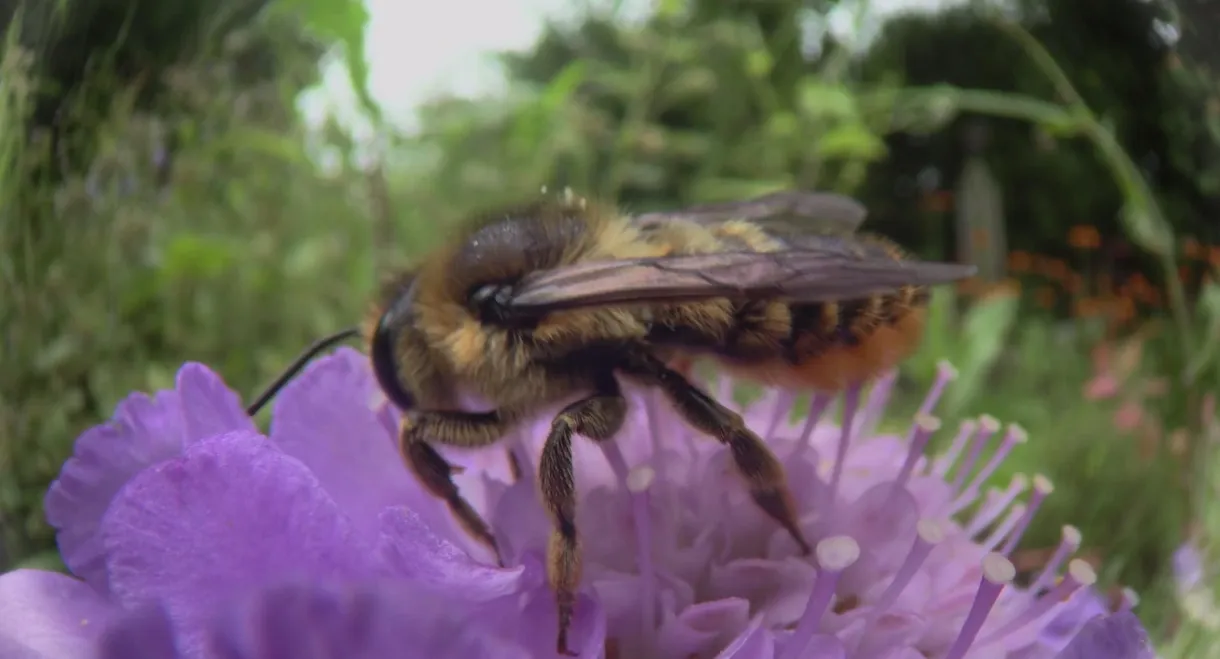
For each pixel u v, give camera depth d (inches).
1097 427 2.9
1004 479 2.6
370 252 2.7
